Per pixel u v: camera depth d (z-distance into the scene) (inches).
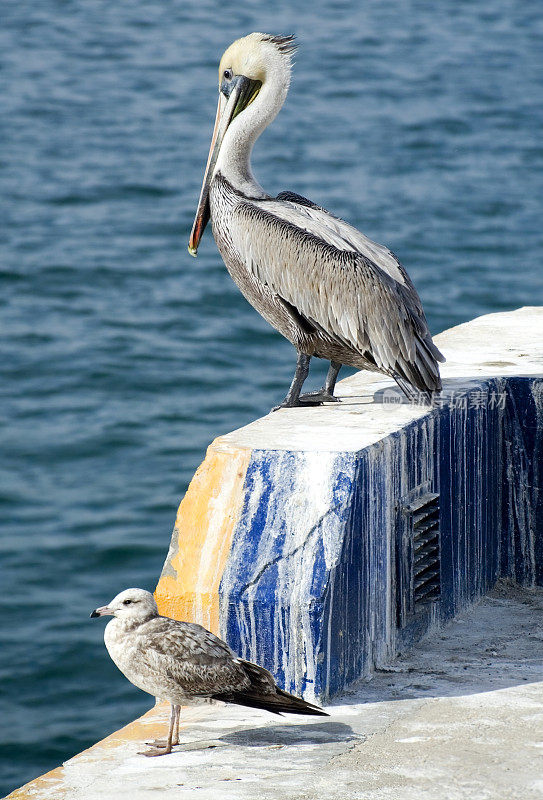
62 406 1018.7
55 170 1605.6
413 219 1414.9
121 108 1915.6
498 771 242.2
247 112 345.7
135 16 2571.4
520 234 1370.6
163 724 272.7
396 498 302.8
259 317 1181.7
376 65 2169.0
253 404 1013.2
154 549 818.2
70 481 906.1
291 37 347.9
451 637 323.3
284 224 334.0
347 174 1576.0
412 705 276.5
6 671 691.4
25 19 2546.8
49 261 1309.1
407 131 1768.0
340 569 278.4
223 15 2586.1
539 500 357.4
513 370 362.9
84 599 763.4
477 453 344.8
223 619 280.4
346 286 327.0
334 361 344.5
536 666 300.7
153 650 248.7
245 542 283.1
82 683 683.4
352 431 302.4
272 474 285.9
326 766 246.2
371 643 295.7
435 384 328.5
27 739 634.8
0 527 844.0
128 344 1120.8
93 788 239.6
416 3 2790.4
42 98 1962.4
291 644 276.2
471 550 344.2
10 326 1159.0
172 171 1606.8
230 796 233.5
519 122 1817.2
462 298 1207.6
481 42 2380.7
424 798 231.6
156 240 1379.2
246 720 272.1
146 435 968.9
